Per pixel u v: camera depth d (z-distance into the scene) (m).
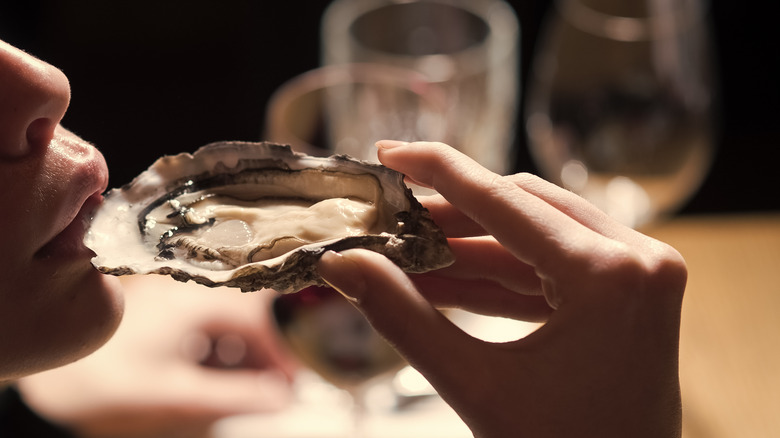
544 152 0.65
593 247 0.38
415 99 0.61
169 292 0.69
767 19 1.05
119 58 1.11
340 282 0.38
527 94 0.94
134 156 0.98
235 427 0.57
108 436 0.60
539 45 0.99
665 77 0.60
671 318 0.39
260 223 0.43
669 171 0.61
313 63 1.02
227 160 0.44
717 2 1.05
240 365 0.64
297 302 0.52
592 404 0.38
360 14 0.71
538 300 0.45
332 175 0.43
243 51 1.12
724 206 0.96
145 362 0.63
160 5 1.14
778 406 0.55
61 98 0.39
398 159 0.40
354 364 0.53
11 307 0.40
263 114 0.99
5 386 0.66
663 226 0.65
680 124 0.60
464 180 0.39
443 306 0.45
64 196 0.39
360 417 0.55
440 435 0.55
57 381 0.62
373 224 0.42
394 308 0.38
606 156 0.62
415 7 0.71
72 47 1.12
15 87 0.38
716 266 0.62
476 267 0.44
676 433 0.40
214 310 0.66
